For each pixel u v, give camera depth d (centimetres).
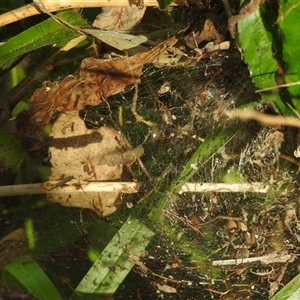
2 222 106
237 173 107
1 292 102
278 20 100
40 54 110
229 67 106
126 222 105
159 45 106
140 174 107
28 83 109
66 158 106
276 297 101
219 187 106
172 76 107
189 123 107
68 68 109
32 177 106
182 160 107
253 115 104
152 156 107
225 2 103
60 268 104
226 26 105
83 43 109
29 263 102
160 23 110
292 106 101
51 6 106
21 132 106
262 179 106
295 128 104
